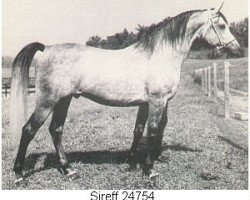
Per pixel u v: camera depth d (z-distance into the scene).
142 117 5.63
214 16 5.75
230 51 5.92
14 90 5.37
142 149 6.52
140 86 5.35
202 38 5.75
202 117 8.38
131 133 7.44
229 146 6.57
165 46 5.50
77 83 5.25
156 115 5.39
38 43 5.36
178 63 5.57
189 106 9.61
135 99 5.38
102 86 5.27
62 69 5.23
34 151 6.50
